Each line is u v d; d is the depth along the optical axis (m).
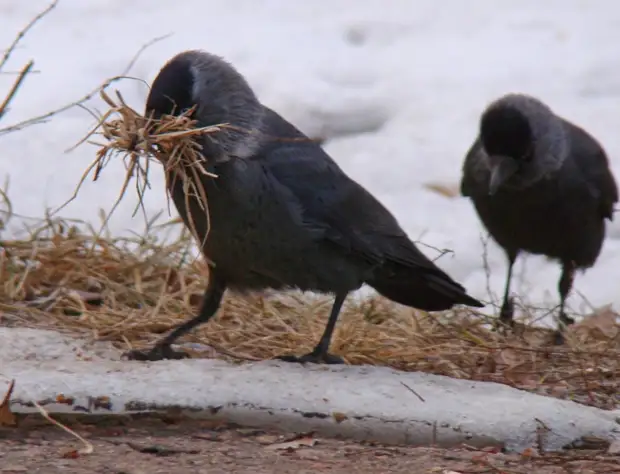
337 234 9.77
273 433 8.52
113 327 10.30
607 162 13.85
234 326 10.96
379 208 10.12
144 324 10.47
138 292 11.28
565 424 8.66
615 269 15.35
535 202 13.33
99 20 24.00
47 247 11.85
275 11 25.39
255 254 9.62
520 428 8.57
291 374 9.13
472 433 8.52
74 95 19.77
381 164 18.23
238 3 25.75
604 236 14.00
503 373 10.42
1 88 19.77
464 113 20.00
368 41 23.92
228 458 7.92
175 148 9.07
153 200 16.28
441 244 15.64
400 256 10.09
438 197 17.22
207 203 9.42
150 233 14.43
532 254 13.86
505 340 11.54
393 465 7.95
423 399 8.81
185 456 7.92
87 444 7.95
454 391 9.06
